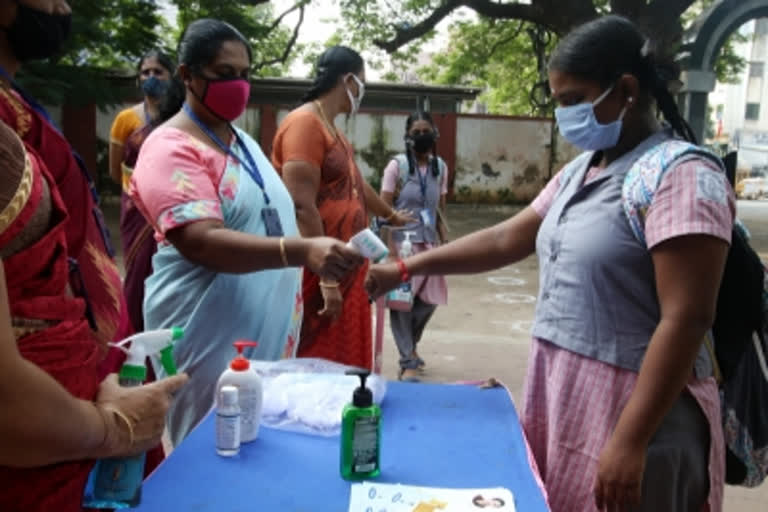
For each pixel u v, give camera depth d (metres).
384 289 2.04
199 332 1.99
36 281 0.99
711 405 1.58
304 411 1.64
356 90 2.89
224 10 13.30
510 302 6.62
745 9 12.57
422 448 1.53
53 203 1.02
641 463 1.43
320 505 1.28
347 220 2.81
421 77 24.58
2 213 0.91
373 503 1.29
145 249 2.82
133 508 1.25
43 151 1.15
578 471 1.61
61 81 10.86
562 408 1.63
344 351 2.81
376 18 15.62
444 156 15.66
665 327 1.42
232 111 1.99
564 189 1.78
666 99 1.59
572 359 1.62
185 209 1.80
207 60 1.93
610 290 1.56
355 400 1.38
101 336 1.24
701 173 1.43
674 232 1.40
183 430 2.05
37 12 1.08
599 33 1.56
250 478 1.38
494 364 4.60
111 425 1.02
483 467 1.45
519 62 21.98
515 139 15.78
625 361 1.55
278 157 2.80
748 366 1.68
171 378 1.18
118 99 12.45
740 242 1.58
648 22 12.00
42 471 1.00
